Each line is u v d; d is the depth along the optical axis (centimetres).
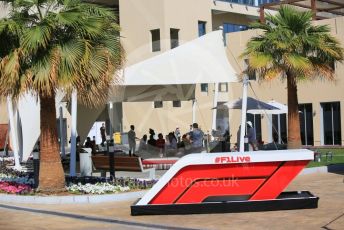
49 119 1338
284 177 1080
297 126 2141
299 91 3544
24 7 1312
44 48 1239
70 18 1244
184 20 3872
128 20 3922
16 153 2084
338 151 2833
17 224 1012
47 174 1343
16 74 1223
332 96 3378
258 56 2120
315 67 2192
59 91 1348
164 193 1076
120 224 983
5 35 1268
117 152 2209
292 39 2117
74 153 1756
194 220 998
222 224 947
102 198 1284
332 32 3316
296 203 1073
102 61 1292
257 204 1066
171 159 1925
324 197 1224
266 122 3638
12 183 1532
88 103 1363
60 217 1084
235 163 1070
